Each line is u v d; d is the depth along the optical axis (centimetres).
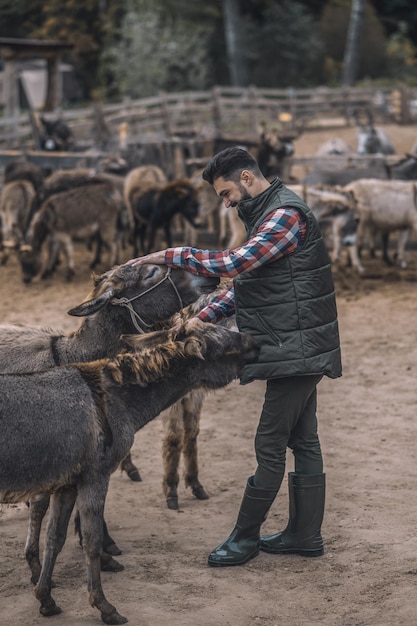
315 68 4444
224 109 3167
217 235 1616
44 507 420
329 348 423
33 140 2252
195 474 541
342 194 1280
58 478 380
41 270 1378
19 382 383
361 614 389
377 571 432
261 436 439
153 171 1559
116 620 385
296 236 407
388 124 3303
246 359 414
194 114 3194
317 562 447
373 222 1320
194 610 397
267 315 416
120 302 457
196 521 509
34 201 1498
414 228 1297
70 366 401
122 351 460
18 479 373
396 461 593
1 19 4456
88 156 1783
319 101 3281
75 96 4322
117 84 4066
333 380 798
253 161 420
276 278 412
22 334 478
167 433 527
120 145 1916
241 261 404
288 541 459
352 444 630
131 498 549
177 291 461
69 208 1312
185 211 1395
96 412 388
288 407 429
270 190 418
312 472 451
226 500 540
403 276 1262
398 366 834
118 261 1394
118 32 4094
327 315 421
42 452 374
